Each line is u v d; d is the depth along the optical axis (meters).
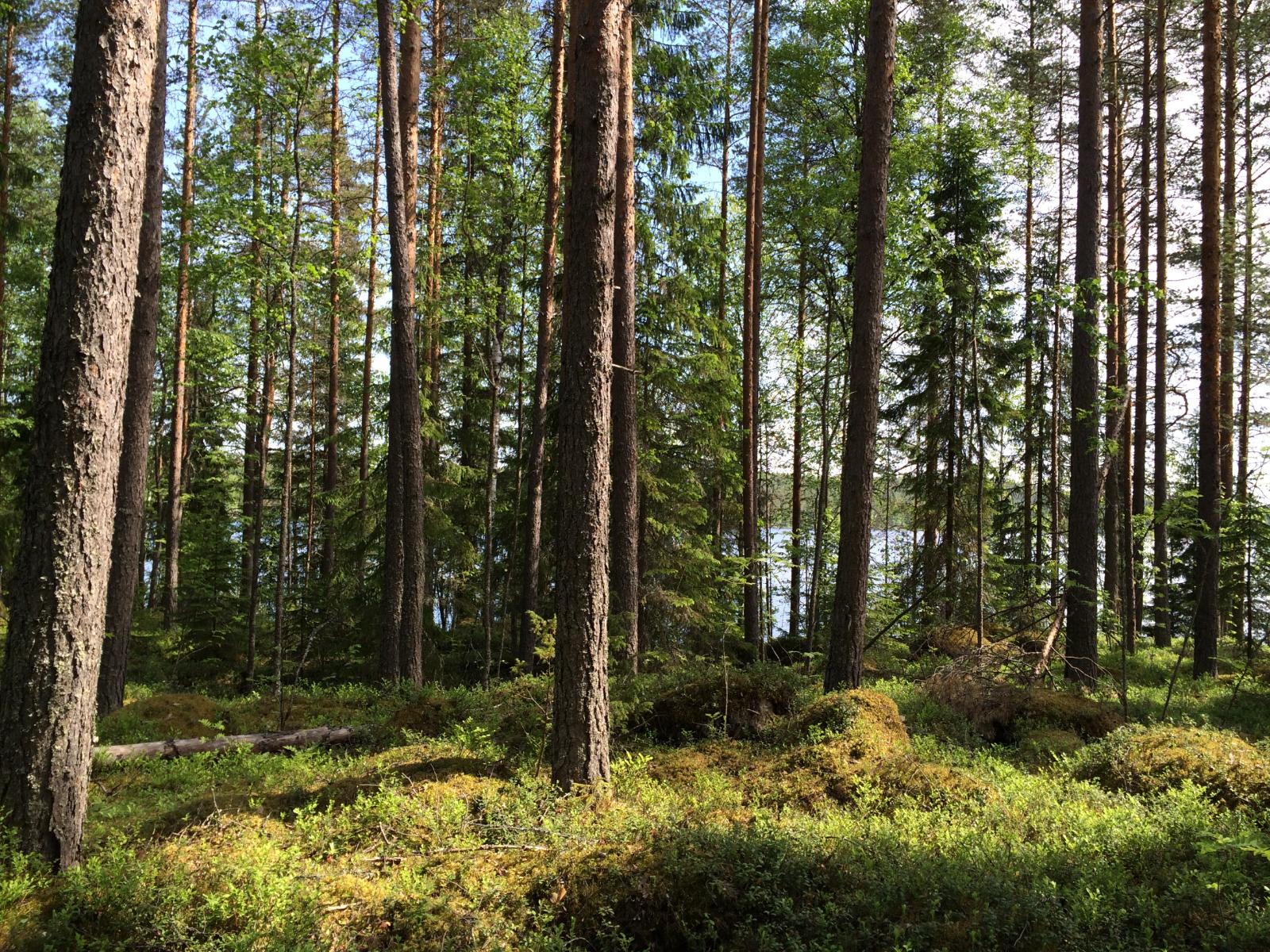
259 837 5.44
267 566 15.93
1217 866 4.62
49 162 20.95
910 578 17.91
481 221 14.20
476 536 18.59
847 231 15.63
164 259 17.88
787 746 7.80
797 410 18.11
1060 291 11.80
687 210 15.27
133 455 10.90
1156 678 13.92
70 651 5.18
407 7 12.96
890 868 4.77
